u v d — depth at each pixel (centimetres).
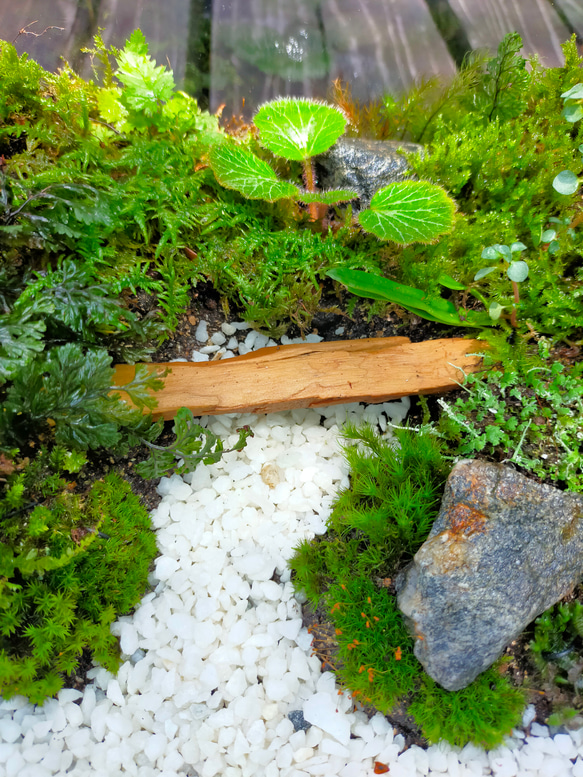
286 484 12
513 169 13
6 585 9
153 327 11
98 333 11
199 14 16
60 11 15
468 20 17
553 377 12
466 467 10
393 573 11
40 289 10
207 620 11
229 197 13
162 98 13
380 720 11
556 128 13
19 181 11
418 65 16
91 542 10
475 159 13
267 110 13
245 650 11
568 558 10
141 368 10
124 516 11
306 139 13
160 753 10
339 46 16
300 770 10
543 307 12
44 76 13
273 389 12
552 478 11
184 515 12
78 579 10
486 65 14
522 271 11
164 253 12
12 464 10
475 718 10
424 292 12
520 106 14
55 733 10
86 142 12
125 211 11
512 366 12
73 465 10
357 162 13
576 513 10
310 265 13
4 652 10
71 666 10
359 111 15
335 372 12
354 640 10
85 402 10
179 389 11
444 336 13
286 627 11
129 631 11
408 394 12
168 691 11
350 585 11
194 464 11
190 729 10
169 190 12
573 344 12
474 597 10
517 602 10
